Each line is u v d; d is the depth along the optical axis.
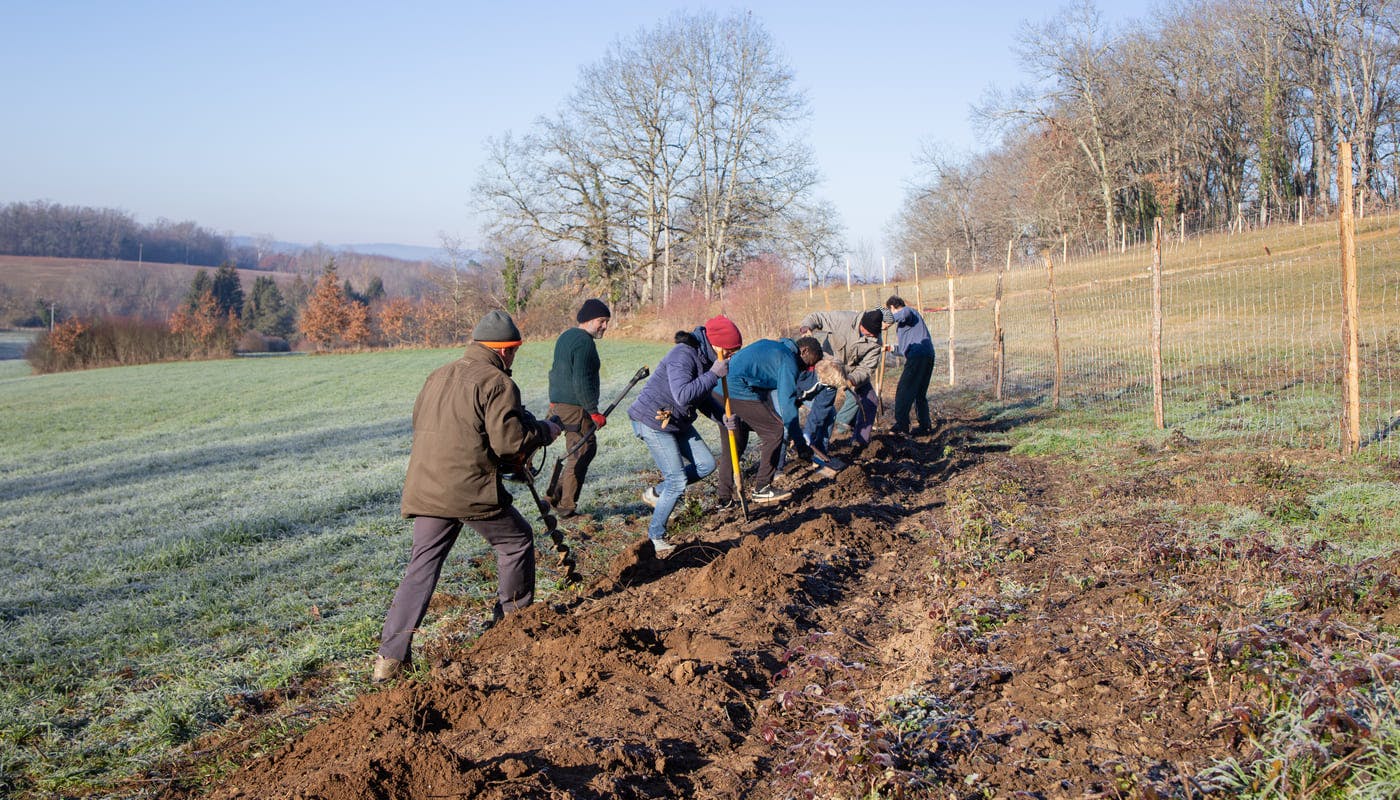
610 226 52.78
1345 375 8.08
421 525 5.04
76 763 4.18
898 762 3.37
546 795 3.32
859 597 5.87
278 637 5.76
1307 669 3.42
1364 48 41.56
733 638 5.08
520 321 51.66
